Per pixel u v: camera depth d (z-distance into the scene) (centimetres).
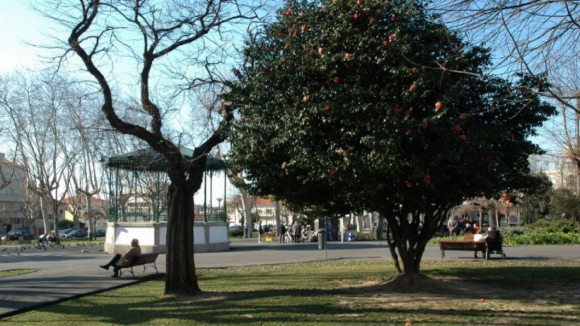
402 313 913
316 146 1050
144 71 1239
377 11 1045
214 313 951
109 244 2825
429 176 980
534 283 1315
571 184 3684
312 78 1089
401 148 966
